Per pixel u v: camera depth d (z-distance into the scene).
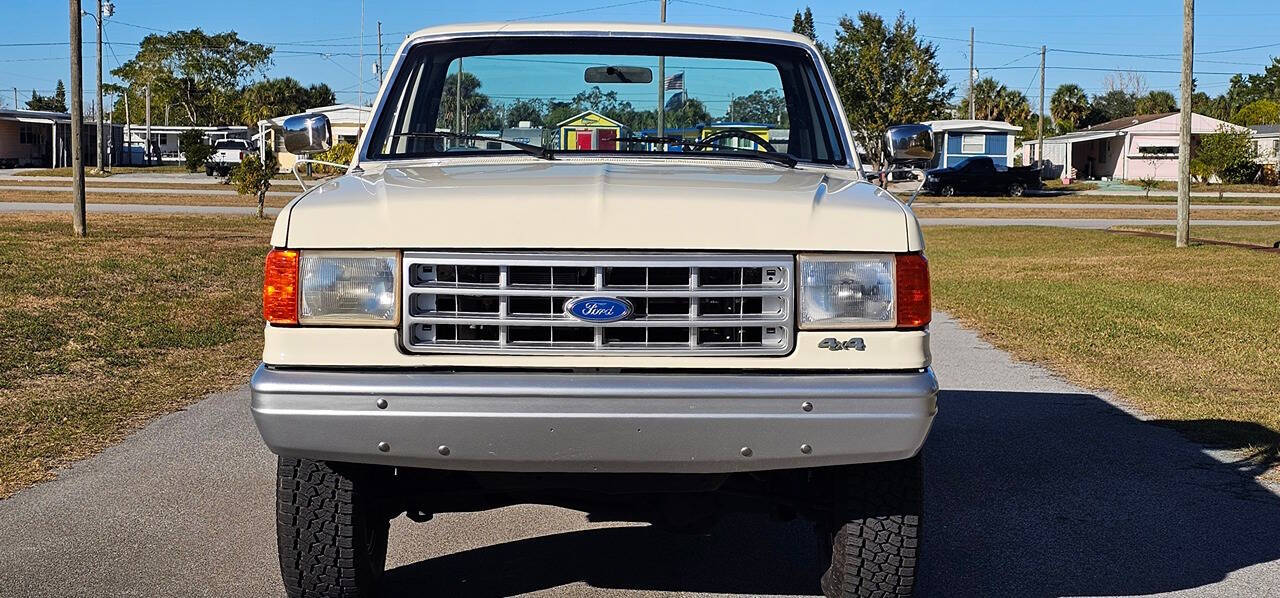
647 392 3.32
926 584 4.53
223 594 4.30
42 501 5.44
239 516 5.24
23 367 8.48
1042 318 12.29
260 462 6.18
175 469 6.03
